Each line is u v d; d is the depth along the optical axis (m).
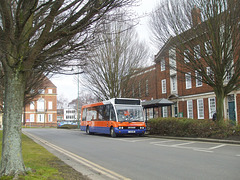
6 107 5.22
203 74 14.48
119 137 17.91
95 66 21.97
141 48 23.08
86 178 5.65
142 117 18.30
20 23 4.96
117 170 6.73
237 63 13.52
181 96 29.28
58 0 4.91
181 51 14.67
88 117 23.31
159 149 10.67
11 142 5.10
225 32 12.93
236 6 12.59
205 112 25.77
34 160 7.69
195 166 6.97
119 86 22.42
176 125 16.55
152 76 25.53
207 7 13.10
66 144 13.84
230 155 8.71
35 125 58.12
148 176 6.01
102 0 5.24
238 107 21.95
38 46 5.18
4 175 4.87
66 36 5.68
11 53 5.23
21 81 5.33
